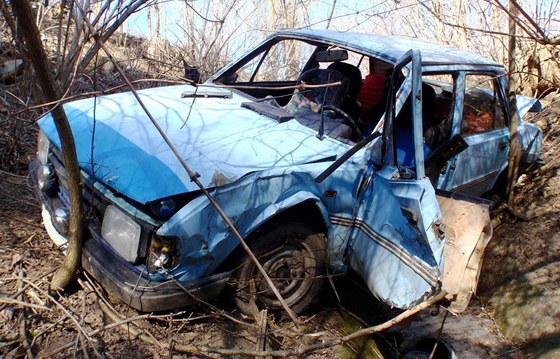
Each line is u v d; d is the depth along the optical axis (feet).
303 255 10.47
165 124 10.74
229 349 9.11
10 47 17.08
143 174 8.91
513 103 14.93
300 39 13.61
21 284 9.96
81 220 9.43
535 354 11.35
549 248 13.88
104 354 8.77
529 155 16.39
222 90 13.51
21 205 12.88
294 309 10.84
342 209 10.45
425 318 12.64
